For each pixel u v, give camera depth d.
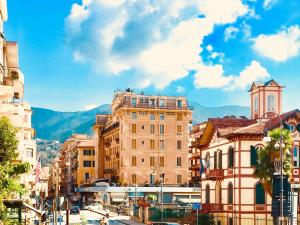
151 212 77.00
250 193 60.38
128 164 114.31
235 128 67.38
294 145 61.19
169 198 111.88
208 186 69.56
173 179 115.62
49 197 123.38
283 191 38.03
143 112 116.00
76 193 145.75
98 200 116.31
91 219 79.81
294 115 61.44
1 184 28.77
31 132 76.94
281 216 37.16
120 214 97.38
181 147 116.81
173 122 116.94
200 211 67.31
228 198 63.09
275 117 65.00
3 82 41.25
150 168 114.94
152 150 115.56
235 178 61.34
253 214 60.09
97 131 141.38
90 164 149.88
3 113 41.84
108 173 128.38
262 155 54.16
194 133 130.88
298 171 60.91
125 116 114.94
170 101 117.25
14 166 30.91
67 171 168.50
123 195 111.25
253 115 81.19
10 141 30.70
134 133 115.19
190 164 124.44
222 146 65.50
